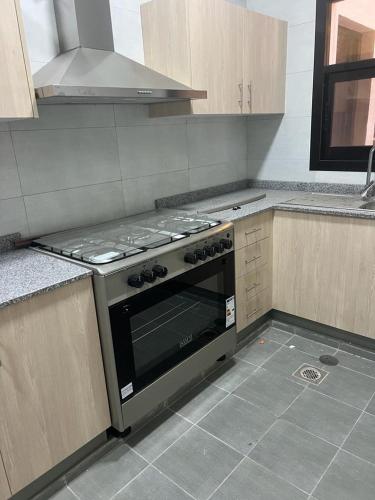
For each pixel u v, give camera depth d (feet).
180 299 5.95
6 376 4.16
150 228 6.52
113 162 7.15
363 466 5.10
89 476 5.18
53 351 4.55
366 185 8.12
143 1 7.04
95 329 4.98
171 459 5.38
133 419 5.52
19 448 4.42
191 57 6.57
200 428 5.90
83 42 5.67
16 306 4.11
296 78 8.98
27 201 6.03
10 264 5.11
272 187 10.14
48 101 5.51
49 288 4.32
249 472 5.10
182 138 8.43
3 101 4.44
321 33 8.34
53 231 6.45
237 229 7.19
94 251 5.36
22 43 4.52
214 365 7.45
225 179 9.85
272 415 6.09
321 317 8.00
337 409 6.15
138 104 7.36
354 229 7.02
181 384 6.28
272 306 8.82
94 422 5.23
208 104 7.11
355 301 7.39
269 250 8.30
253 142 10.21
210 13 6.77
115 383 5.18
